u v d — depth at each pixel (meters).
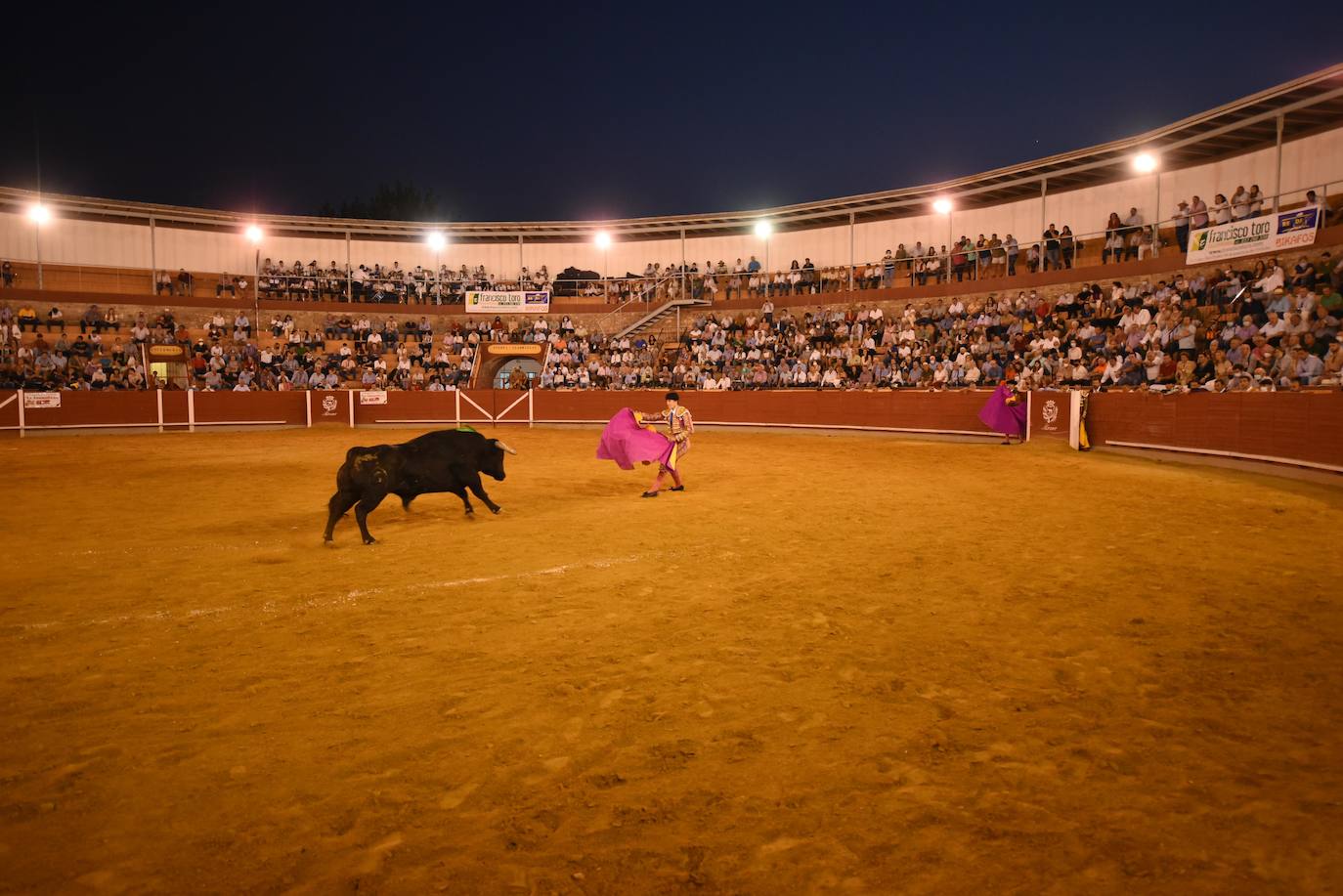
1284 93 19.64
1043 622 5.49
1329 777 3.35
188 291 33.69
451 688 4.42
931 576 6.82
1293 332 16.52
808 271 32.56
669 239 37.72
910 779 3.37
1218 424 15.92
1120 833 2.95
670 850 2.87
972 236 31.12
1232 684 4.38
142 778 3.42
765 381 29.12
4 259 31.77
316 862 2.80
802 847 2.88
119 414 27.61
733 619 5.64
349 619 5.71
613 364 32.81
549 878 2.70
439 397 30.92
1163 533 8.68
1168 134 22.67
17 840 2.94
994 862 2.79
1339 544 8.02
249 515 10.16
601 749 3.66
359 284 35.81
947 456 17.92
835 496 11.62
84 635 5.36
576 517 9.92
